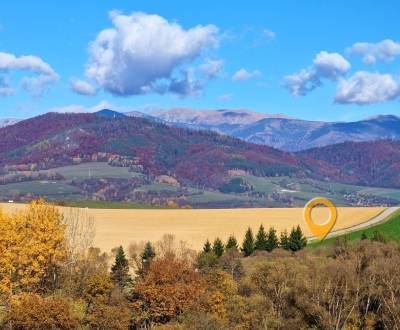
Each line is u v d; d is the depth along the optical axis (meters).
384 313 71.38
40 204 84.94
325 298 73.69
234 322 72.00
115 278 87.12
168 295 74.44
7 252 74.12
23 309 66.88
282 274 80.69
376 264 81.69
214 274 82.81
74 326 68.44
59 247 82.81
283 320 72.06
